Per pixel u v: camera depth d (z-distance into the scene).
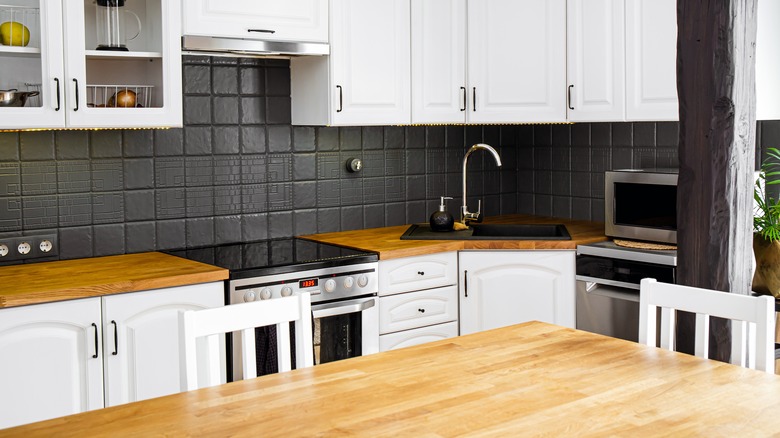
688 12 3.24
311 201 4.34
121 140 3.72
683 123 3.30
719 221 3.23
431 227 4.36
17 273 3.26
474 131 4.97
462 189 4.76
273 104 4.16
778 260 3.56
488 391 1.94
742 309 2.23
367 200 4.55
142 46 3.46
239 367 3.32
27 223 3.50
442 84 4.27
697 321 2.34
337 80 3.92
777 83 3.76
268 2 3.67
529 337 2.46
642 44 3.92
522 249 3.99
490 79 4.33
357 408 1.83
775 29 3.74
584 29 4.13
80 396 3.02
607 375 2.05
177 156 3.88
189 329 2.11
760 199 3.66
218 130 3.99
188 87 3.88
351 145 4.46
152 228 3.83
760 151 3.96
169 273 3.23
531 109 4.30
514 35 4.28
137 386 3.13
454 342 2.41
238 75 4.04
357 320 3.72
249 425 1.73
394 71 4.11
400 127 4.65
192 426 1.73
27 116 3.08
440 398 1.89
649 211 3.87
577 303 3.97
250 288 3.36
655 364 2.15
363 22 3.99
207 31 3.52
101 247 3.69
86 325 3.00
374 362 2.21
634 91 3.96
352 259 3.65
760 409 1.80
